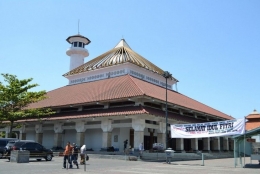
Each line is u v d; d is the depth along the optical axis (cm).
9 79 3572
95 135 3741
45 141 4256
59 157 3078
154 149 3138
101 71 4284
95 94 3544
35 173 1590
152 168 1964
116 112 3123
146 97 2975
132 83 3431
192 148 3881
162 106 3475
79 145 3478
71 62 5500
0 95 3494
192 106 3906
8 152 2620
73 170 1797
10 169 1778
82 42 5594
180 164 2384
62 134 3966
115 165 2191
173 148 3828
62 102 3766
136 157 2769
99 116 3173
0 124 3966
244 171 1806
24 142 2478
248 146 2955
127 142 3419
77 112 3609
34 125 4259
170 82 4816
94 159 2820
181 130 2481
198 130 2384
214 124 2297
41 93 3731
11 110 3600
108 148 3222
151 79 4347
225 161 2958
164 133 3328
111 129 3291
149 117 3125
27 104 4009
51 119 3662
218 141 4525
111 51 4784
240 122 2173
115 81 3781
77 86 4378
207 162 2745
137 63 4056
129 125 3164
